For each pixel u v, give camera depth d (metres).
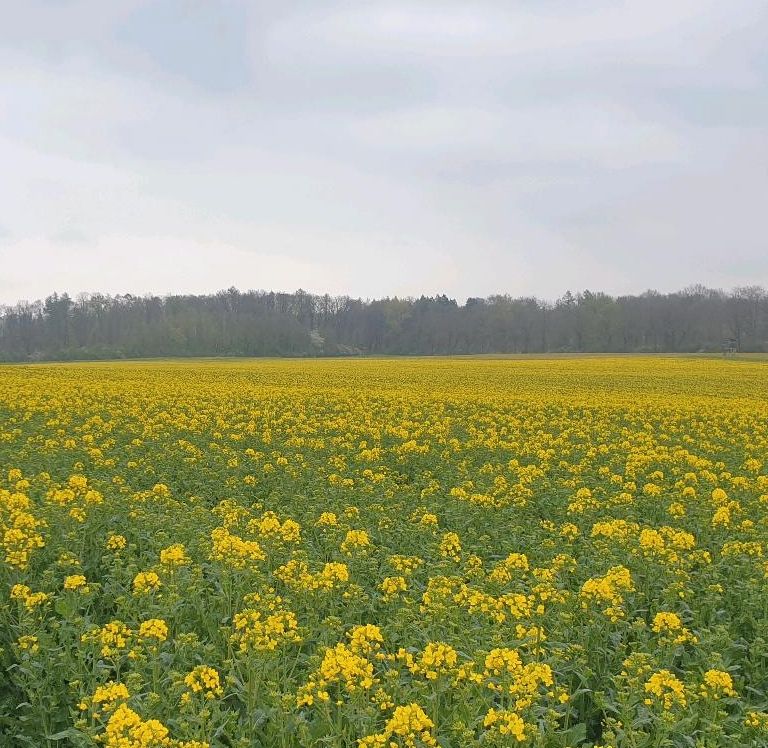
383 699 6.77
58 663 7.67
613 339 141.50
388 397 36.19
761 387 49.75
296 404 32.72
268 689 7.23
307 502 14.57
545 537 12.77
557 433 26.81
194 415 29.12
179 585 9.49
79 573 10.64
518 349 148.88
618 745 6.77
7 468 17.73
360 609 9.34
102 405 30.88
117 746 5.84
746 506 15.58
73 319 134.25
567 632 8.46
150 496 14.37
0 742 7.19
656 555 10.73
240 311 150.75
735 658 8.74
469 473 18.06
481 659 7.37
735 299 135.50
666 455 20.30
